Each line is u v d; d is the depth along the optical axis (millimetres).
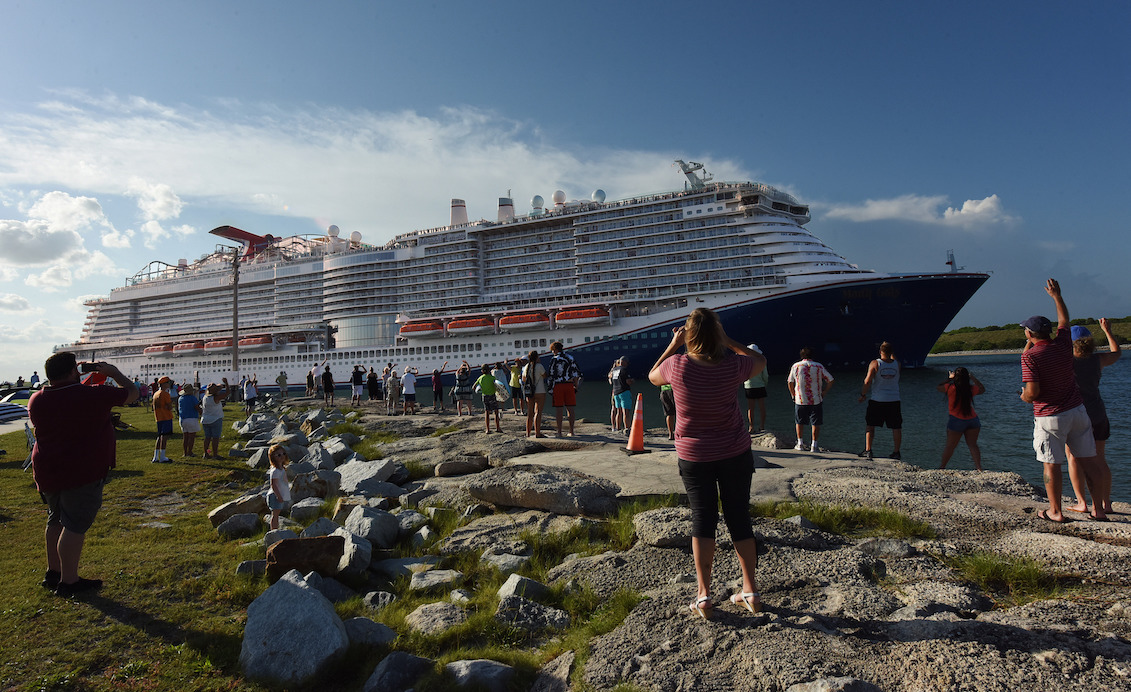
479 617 4402
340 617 4559
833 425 23359
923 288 44906
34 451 5195
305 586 4340
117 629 4574
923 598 4043
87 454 5219
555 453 10211
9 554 6324
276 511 7152
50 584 5344
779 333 46875
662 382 4258
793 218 51531
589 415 29516
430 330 57969
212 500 9406
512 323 53906
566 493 6844
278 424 18297
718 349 3908
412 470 10281
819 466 8531
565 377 12703
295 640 3961
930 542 5219
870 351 47969
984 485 7148
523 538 6203
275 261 74812
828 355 48562
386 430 16859
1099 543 4719
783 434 11602
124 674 3922
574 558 5609
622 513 6418
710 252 49844
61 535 5242
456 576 5422
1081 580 4262
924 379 43906
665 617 4062
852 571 4590
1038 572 4309
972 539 5324
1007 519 5617
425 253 62969
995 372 53656
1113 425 22266
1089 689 2889
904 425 23062
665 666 3467
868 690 3041
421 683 3568
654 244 52000
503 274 60156
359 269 65062
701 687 3246
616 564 5219
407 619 4578
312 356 65750
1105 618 3584
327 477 9180
